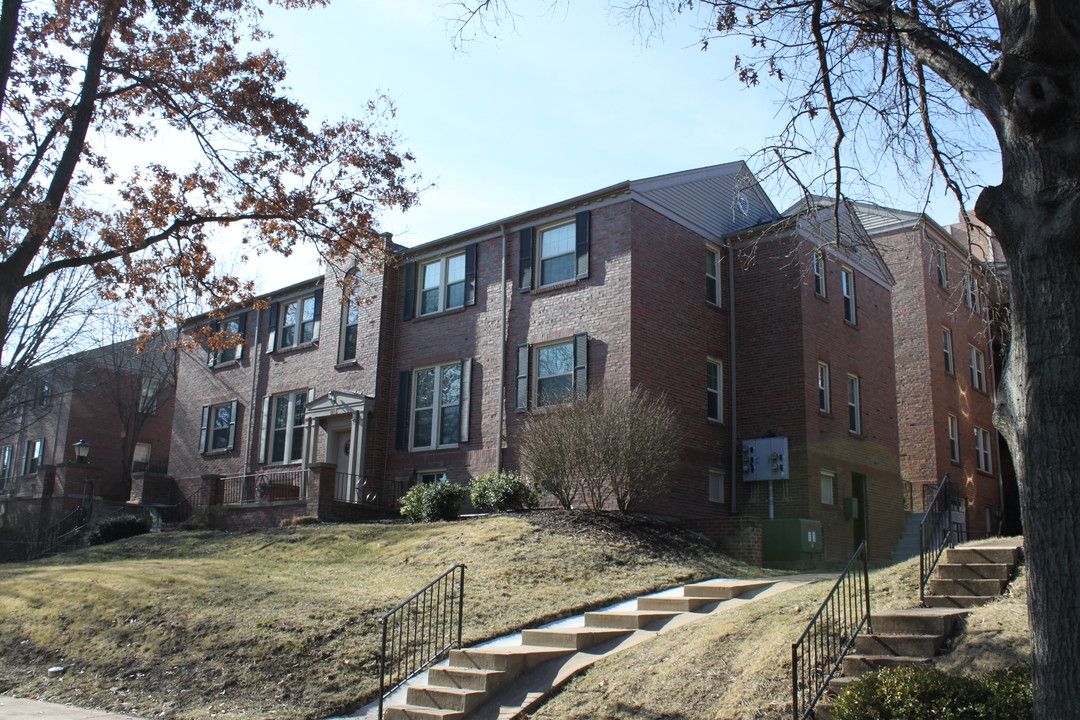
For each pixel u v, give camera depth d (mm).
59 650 12930
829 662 8797
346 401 25172
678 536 17547
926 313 28344
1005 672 7418
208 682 11133
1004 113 6918
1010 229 6617
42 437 38312
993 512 31250
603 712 9109
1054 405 6160
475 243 24078
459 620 11375
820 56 10227
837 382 23516
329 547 18094
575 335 21234
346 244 16750
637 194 21188
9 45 12812
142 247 14602
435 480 23656
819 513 21562
